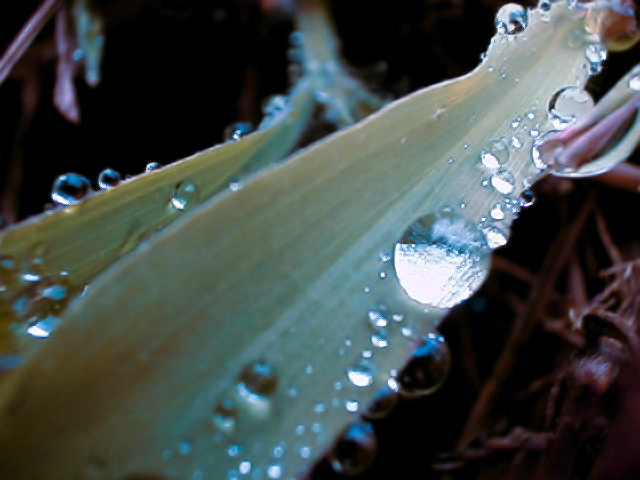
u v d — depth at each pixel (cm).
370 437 7
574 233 8
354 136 6
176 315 5
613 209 8
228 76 9
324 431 5
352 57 9
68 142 8
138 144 9
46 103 8
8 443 5
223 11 9
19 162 8
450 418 7
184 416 5
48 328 6
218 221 5
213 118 9
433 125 6
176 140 9
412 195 6
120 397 5
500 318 8
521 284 8
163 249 5
